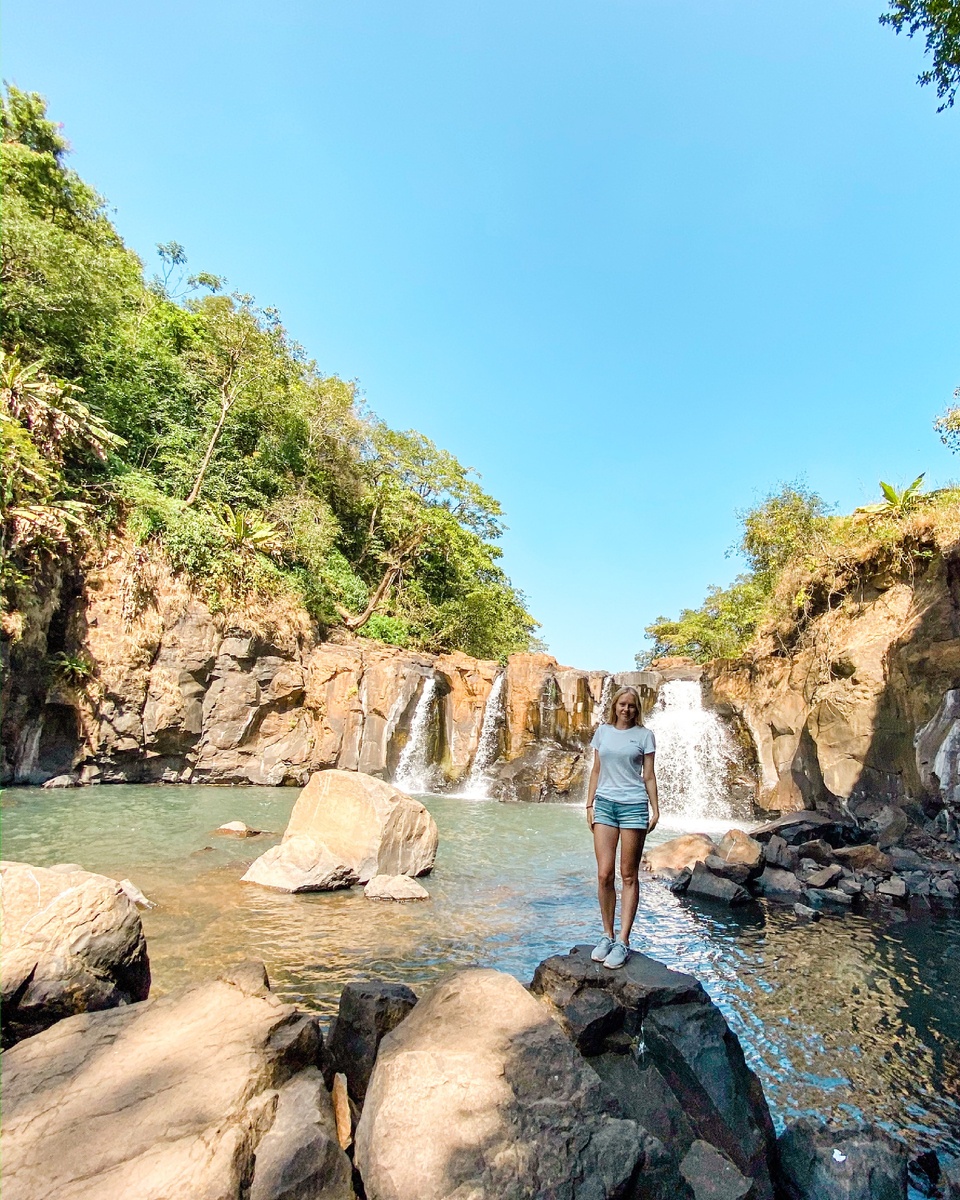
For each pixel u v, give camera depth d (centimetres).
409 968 639
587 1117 313
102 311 2094
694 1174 336
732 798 2006
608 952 468
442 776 2381
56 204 2214
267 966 626
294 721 2195
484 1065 321
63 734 1714
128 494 1934
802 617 1881
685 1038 407
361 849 959
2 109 2258
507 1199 268
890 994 639
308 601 2464
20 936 439
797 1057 519
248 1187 260
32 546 1576
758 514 2450
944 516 1471
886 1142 380
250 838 1174
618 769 490
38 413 1631
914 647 1377
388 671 2316
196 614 1992
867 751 1458
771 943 780
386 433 3478
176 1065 316
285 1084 320
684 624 3822
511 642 3672
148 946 654
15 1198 237
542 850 1280
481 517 3953
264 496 2692
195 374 2627
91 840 1096
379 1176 273
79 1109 286
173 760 1948
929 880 1038
